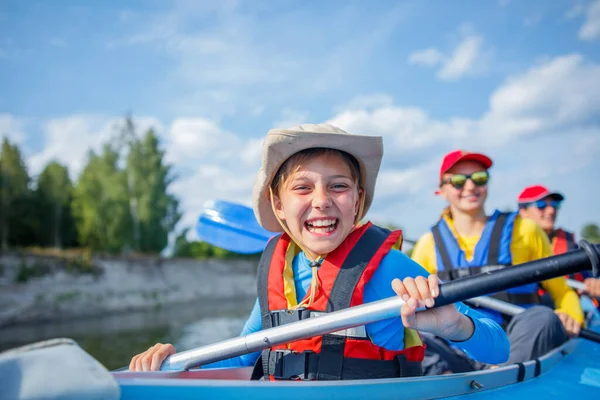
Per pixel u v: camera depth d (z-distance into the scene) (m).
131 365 1.30
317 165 1.27
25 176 29.44
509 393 1.42
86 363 0.77
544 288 2.56
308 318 1.14
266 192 1.43
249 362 1.48
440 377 1.28
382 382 1.13
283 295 1.32
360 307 1.09
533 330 1.95
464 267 2.49
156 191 34.12
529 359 1.91
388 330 1.26
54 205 30.34
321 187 1.26
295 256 1.40
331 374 1.20
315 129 1.33
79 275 24.00
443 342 2.25
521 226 2.49
